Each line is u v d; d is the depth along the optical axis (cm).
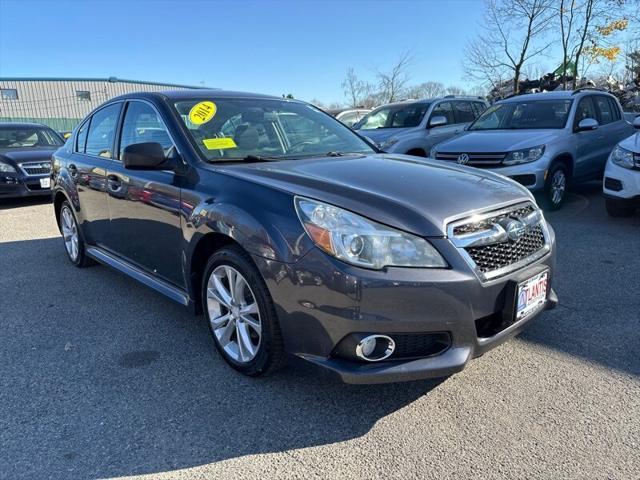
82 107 4344
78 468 227
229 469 225
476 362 309
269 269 253
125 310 404
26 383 297
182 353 330
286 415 262
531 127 767
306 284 241
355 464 226
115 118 423
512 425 250
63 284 469
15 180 870
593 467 220
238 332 293
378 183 277
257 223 260
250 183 281
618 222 654
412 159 362
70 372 309
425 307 235
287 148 366
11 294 445
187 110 361
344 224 238
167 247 339
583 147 760
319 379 293
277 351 269
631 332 343
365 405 269
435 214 248
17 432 252
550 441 237
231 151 337
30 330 370
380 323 232
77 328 372
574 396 272
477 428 248
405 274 232
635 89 2556
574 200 811
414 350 245
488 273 253
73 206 479
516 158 682
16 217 795
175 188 322
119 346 342
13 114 4141
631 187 606
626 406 262
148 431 251
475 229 254
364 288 229
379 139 903
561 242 565
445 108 1005
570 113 761
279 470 224
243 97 404
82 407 272
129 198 373
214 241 303
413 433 246
